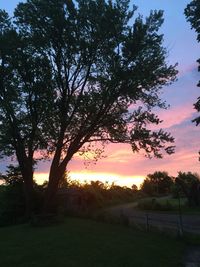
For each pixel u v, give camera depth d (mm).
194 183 61906
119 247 22672
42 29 42500
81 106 43250
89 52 42312
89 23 41906
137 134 43312
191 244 23125
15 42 42375
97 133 44781
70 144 43906
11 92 42469
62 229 32875
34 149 45062
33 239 28266
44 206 42562
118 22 41469
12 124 43250
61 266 18578
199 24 27359
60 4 42031
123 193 91062
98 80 43125
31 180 44562
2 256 22109
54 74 43156
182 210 53344
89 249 22531
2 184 49156
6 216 45688
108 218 37094
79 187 63156
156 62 42188
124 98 43125
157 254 20594
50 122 43375
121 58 42125
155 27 42344
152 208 58844
